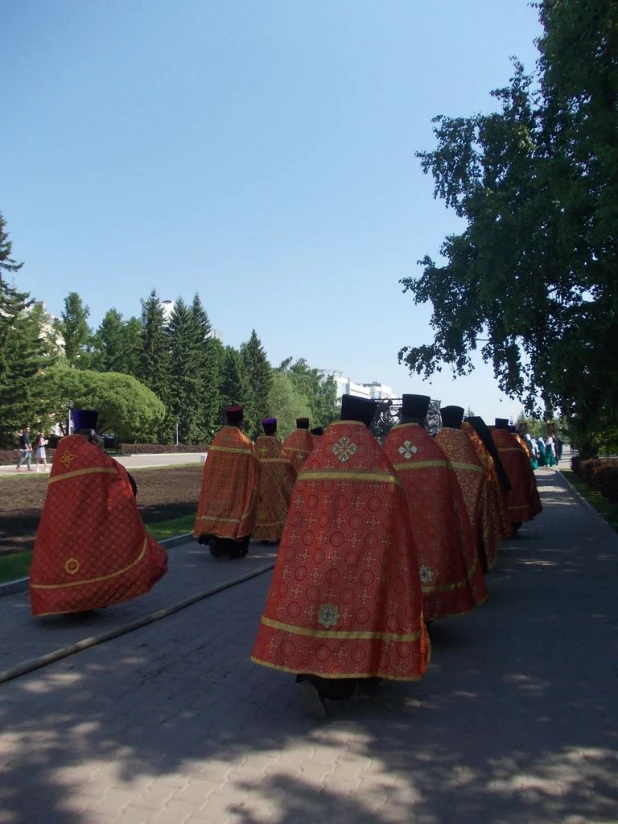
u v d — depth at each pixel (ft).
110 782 13.75
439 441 29.22
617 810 13.10
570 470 120.57
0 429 143.74
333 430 17.60
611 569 35.91
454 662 21.34
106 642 22.65
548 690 19.04
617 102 33.30
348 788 13.67
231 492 37.60
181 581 32.14
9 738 15.61
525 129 40.52
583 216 33.45
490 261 36.35
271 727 16.34
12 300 149.38
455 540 21.79
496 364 44.04
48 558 24.04
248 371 274.16
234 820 12.48
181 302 243.60
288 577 16.58
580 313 36.63
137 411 173.27
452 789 13.74
